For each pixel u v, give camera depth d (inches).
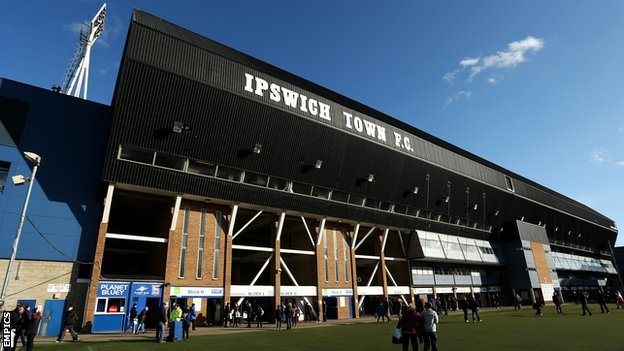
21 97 1102.4
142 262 1466.5
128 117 1066.1
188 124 1151.0
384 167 1642.5
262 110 1258.6
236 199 1305.4
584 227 3265.3
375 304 1760.6
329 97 1537.9
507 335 742.5
